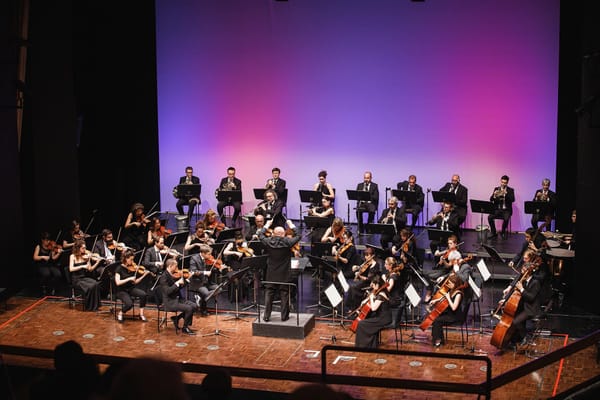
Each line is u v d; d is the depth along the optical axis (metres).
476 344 10.69
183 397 2.14
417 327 11.44
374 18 16.81
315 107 17.53
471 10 16.16
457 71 16.42
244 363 10.08
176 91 18.47
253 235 13.62
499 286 13.45
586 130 12.02
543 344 10.67
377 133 17.17
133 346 10.85
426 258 14.73
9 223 13.41
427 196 16.92
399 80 16.84
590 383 5.57
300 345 10.77
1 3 12.89
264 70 17.80
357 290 11.78
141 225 15.42
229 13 17.84
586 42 11.95
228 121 18.22
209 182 18.55
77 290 13.43
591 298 12.09
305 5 17.25
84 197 17.73
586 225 12.09
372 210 16.19
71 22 15.02
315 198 15.46
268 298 11.22
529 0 15.71
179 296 11.72
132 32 17.92
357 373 9.62
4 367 5.47
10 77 13.23
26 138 15.94
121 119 17.98
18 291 13.70
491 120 16.33
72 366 3.74
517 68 15.99
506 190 15.76
